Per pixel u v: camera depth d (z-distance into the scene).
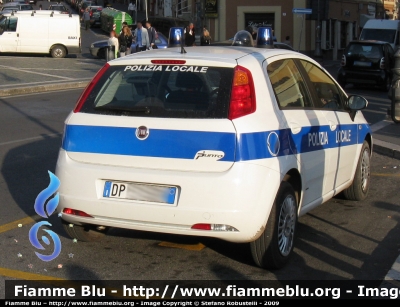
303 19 36.44
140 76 5.41
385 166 9.92
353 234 6.52
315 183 6.13
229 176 4.86
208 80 5.18
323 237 6.42
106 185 5.20
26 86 20.30
